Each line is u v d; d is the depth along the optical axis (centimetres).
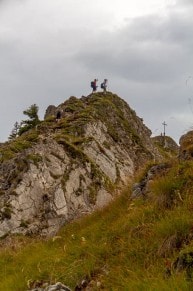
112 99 5828
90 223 1425
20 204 3153
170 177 1126
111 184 3669
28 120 5828
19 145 3978
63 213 3139
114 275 883
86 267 977
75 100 5441
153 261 848
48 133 4378
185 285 643
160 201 1077
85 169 3653
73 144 4028
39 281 1057
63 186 3384
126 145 4809
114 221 1222
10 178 3425
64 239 1380
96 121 4709
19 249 1647
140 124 5975
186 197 1002
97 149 4131
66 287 838
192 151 1267
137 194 1321
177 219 888
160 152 5856
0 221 2944
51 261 1148
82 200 3350
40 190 3328
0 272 1359
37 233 2873
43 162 3547
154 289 668
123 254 951
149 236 943
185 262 731
